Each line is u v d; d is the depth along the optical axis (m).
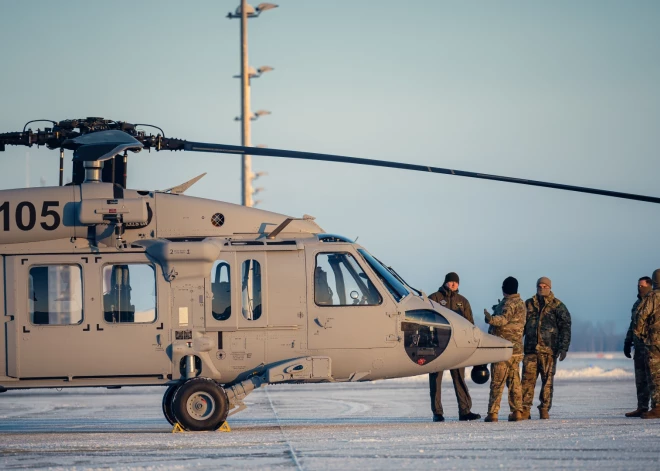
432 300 55.38
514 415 53.62
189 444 43.47
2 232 51.28
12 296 51.03
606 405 71.75
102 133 49.19
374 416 65.25
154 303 51.31
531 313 55.41
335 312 52.09
